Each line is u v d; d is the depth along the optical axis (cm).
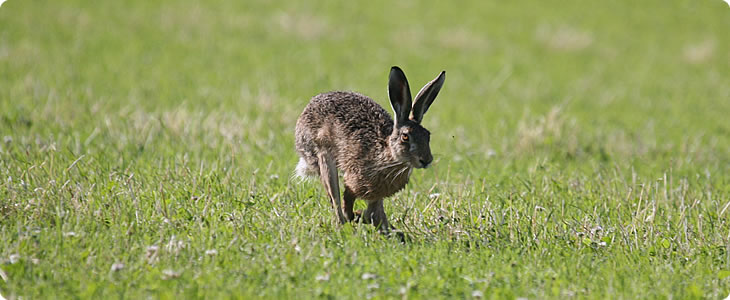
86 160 2355
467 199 2108
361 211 2055
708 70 5662
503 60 5534
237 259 1642
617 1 7956
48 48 4684
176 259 1633
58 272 1544
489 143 3111
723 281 1656
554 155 2955
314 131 2069
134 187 2064
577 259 1752
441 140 3114
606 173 2556
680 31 7012
